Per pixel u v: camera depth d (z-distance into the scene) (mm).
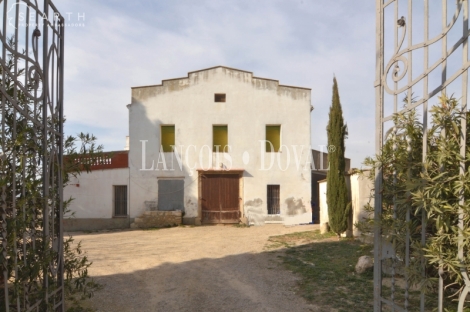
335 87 11656
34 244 3059
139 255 8930
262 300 5383
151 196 16266
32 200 2980
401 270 3049
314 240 10805
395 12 3072
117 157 16328
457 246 2490
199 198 16297
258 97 16781
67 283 4176
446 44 2594
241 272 7074
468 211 2365
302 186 16500
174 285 6238
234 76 16812
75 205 15977
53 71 3568
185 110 16656
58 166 3666
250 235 12641
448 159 2541
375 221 3225
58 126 3770
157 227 15672
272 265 7613
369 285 5910
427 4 2756
